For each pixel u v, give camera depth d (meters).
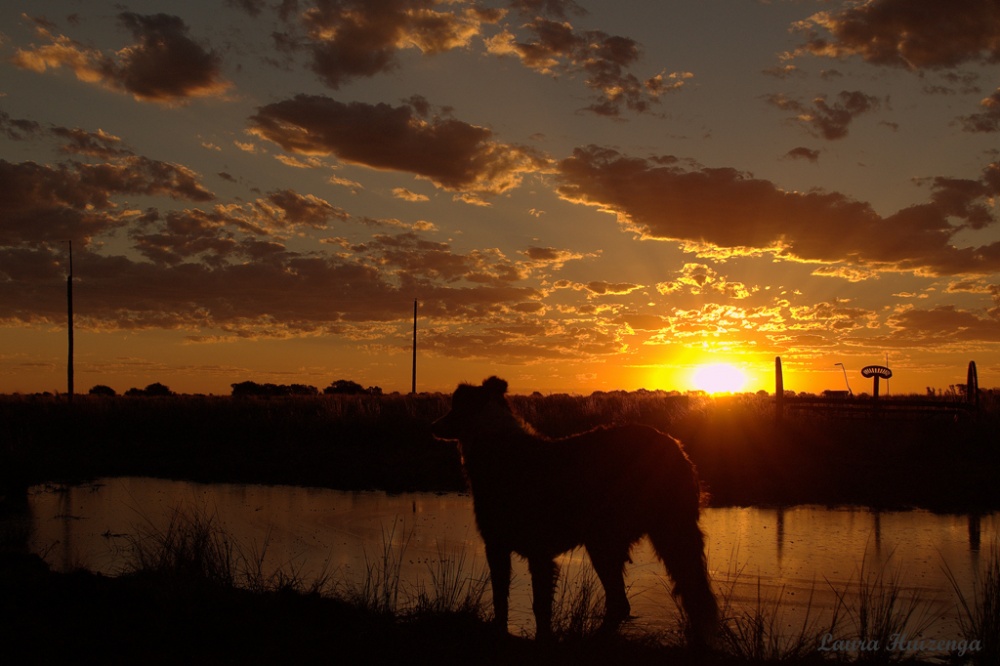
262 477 17.06
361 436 21.59
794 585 8.40
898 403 20.25
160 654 6.02
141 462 19.09
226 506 13.66
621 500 6.77
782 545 10.34
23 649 6.05
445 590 7.36
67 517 12.59
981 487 14.56
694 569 6.62
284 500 14.29
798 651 6.14
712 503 13.52
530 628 7.25
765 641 6.52
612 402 26.73
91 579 7.76
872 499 13.76
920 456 17.55
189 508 13.35
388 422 22.61
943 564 9.30
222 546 10.22
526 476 6.93
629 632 6.92
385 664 5.96
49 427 24.16
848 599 7.83
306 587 8.12
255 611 7.05
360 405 25.27
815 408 20.83
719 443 18.73
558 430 21.19
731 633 6.49
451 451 19.22
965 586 8.30
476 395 7.47
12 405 28.89
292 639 6.41
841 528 11.48
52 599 7.22
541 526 6.82
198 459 19.34
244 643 6.32
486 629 6.79
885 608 7.38
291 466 18.11
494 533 7.02
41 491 15.49
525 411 23.75
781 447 18.42
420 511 13.11
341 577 8.71
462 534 11.17
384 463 18.12
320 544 10.49
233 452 20.22
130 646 6.17
